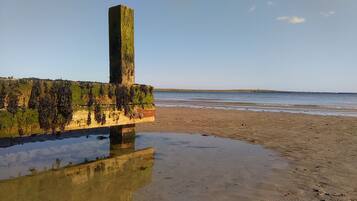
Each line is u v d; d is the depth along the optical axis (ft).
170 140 28.35
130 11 25.31
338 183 16.01
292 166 19.34
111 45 25.03
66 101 18.75
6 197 13.41
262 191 14.73
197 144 26.53
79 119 19.70
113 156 21.61
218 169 18.47
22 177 16.43
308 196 14.14
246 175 17.29
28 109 16.76
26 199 13.20
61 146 24.75
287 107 94.32
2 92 15.65
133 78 25.49
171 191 14.55
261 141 28.30
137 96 24.68
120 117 23.02
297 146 25.94
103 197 13.62
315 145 26.40
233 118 49.67
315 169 18.63
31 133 16.92
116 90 22.66
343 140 28.99
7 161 19.75
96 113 20.93
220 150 24.08
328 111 75.87
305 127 38.45
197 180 16.28
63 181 15.84
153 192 14.37
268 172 17.93
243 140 28.78
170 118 48.42
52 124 17.99
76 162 19.83
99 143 26.22
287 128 37.42
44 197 13.48
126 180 16.15
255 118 49.93
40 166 18.72
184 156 21.84
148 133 32.45
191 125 39.63
